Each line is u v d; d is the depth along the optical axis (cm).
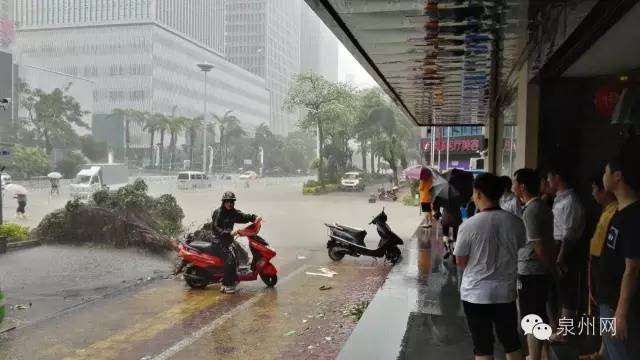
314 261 1236
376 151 4525
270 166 10181
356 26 551
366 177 5984
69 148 6138
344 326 695
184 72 9519
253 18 13650
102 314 750
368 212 2603
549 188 518
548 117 732
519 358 337
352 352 467
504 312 334
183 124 7581
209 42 11431
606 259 297
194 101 9850
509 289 333
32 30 8856
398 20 524
